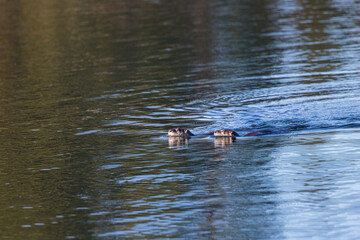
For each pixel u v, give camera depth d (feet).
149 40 200.64
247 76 141.59
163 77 146.00
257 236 57.93
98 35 214.07
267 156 82.64
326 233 57.88
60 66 167.84
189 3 288.30
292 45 180.04
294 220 61.00
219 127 99.81
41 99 129.59
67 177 78.13
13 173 80.94
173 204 66.90
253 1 289.53
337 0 277.64
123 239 58.65
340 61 152.05
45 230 61.62
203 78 142.00
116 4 293.23
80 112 115.55
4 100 131.13
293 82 131.64
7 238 60.18
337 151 82.84
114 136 97.55
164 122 105.19
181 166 80.28
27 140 97.60
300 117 102.32
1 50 197.88
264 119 102.83
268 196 67.77
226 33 207.00
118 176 77.56
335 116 101.19
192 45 188.65
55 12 275.59
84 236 59.67
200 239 57.82
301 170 75.87
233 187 71.20
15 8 291.99
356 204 64.18
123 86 138.10
